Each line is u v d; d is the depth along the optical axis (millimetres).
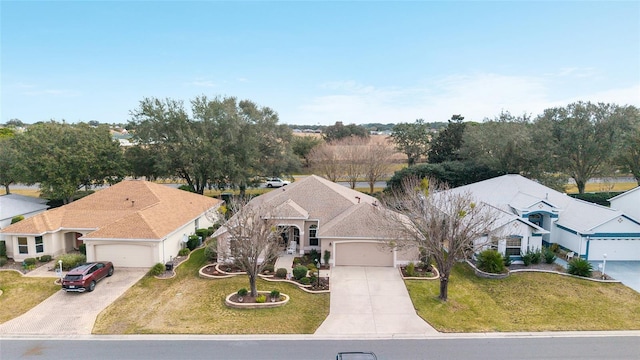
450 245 21594
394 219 25625
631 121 44031
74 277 22797
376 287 23859
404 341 17844
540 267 27219
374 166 54531
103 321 19656
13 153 43094
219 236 27703
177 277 25578
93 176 42094
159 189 35531
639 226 28000
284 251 29922
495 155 47031
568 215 30938
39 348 17172
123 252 27016
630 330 18844
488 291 23703
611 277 25266
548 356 16547
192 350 17016
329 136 89250
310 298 22391
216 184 51219
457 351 16969
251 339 17984
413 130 67250
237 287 23734
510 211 31781
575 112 46125
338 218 29219
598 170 47656
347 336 18281
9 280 24891
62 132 42781
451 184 49750
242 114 47688
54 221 29594
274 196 33375
